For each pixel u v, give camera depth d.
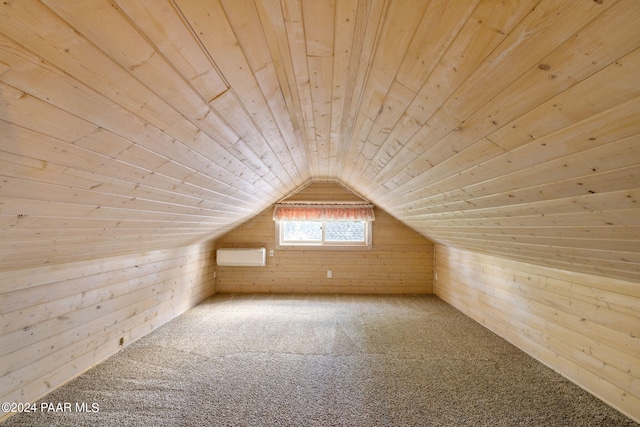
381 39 1.02
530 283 2.88
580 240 1.74
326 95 1.56
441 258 4.96
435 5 0.78
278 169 3.01
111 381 2.33
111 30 0.74
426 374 2.50
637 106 0.77
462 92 1.07
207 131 1.50
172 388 2.26
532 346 2.83
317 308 4.39
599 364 2.16
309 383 2.35
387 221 5.28
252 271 5.29
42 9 0.63
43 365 2.10
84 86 0.88
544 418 1.93
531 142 1.14
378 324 3.71
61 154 1.11
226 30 0.92
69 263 2.30
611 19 0.61
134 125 1.17
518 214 1.86
